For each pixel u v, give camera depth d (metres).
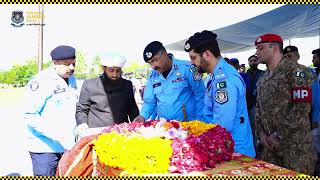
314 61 4.91
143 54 3.25
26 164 5.99
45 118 3.09
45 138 3.15
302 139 2.76
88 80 3.50
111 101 3.44
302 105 2.73
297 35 10.48
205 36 2.60
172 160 1.91
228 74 2.54
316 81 4.65
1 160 6.29
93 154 2.09
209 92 2.67
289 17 7.25
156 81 3.43
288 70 2.80
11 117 12.44
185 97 3.34
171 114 3.36
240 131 2.55
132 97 3.60
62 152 3.19
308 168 2.78
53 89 3.13
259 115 3.08
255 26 8.19
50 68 3.21
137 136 2.08
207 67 2.63
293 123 2.76
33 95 3.08
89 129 2.70
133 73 14.95
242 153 2.52
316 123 4.55
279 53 2.90
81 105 3.44
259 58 2.97
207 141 2.05
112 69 3.23
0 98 19.33
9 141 8.16
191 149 1.95
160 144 1.95
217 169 1.94
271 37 2.89
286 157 2.82
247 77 5.96
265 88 2.96
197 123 2.42
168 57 3.30
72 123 3.22
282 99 2.82
